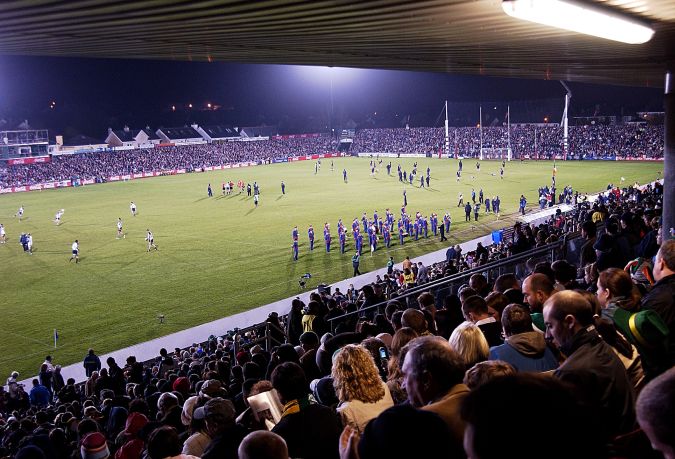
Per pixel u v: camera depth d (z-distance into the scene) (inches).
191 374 608.1
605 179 2970.0
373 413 208.2
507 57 464.1
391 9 242.8
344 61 472.7
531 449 74.7
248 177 3895.2
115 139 5954.7
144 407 425.4
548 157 4168.3
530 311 283.7
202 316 1235.2
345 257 1688.0
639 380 192.4
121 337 1141.7
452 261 1068.5
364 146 5511.8
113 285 1478.8
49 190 3654.0
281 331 717.9
